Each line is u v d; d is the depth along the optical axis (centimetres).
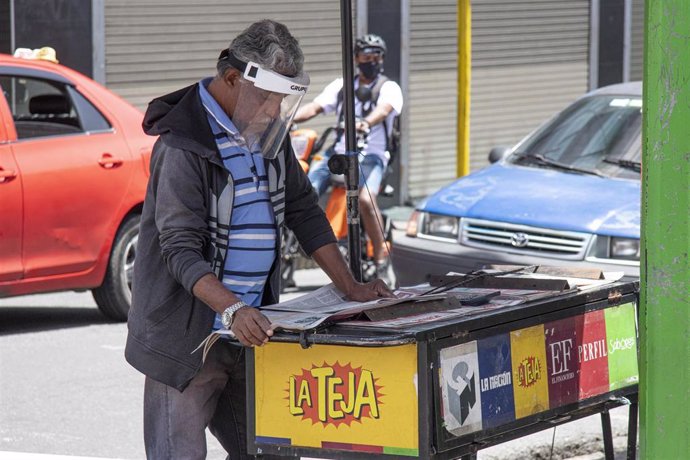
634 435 462
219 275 421
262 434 391
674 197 356
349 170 482
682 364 359
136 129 912
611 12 1708
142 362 417
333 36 1440
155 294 416
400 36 1482
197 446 433
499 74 1594
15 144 845
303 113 1002
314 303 430
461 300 412
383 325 375
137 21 1295
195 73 1346
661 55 354
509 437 394
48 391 753
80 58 1263
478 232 848
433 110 1535
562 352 417
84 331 912
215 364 432
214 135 414
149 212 421
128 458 633
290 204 456
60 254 866
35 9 1233
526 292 422
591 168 894
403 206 1515
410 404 366
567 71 1673
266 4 1386
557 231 809
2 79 857
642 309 368
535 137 962
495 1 1576
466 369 378
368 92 970
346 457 378
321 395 380
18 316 971
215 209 416
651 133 359
